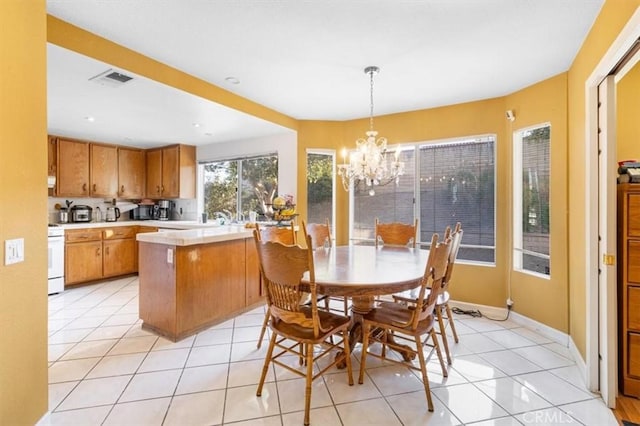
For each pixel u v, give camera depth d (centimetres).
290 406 183
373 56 246
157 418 171
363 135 418
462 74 280
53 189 436
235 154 486
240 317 327
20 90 141
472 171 353
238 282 330
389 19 197
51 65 225
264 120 370
